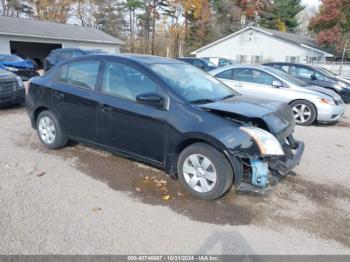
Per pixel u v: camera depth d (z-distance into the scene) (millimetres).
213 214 3447
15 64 14461
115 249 2840
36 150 5203
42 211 3373
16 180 4074
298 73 12156
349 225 3334
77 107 4656
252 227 3240
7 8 45500
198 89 4273
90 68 4625
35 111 5328
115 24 50094
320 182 4375
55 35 25500
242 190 3557
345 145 6348
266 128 3658
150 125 3943
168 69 4367
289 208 3629
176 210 3498
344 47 27859
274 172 3701
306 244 3006
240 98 4438
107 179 4191
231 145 3414
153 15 46406
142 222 3250
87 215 3332
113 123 4293
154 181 4164
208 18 45438
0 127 6543
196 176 3754
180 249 2877
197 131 3578
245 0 45875
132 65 4215
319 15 28500
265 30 32562
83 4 46344
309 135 7082
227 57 36000
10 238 2918
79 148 5312
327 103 7844
